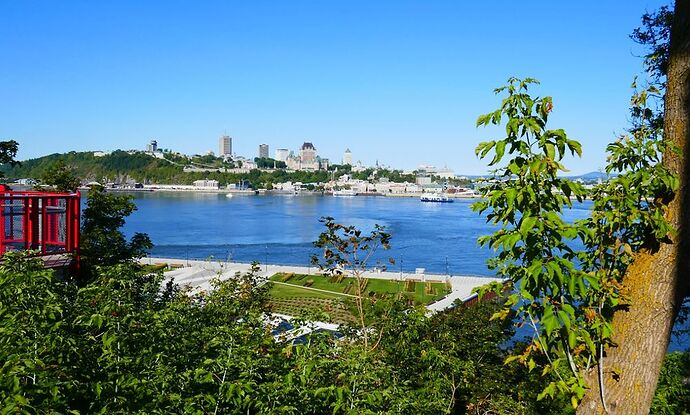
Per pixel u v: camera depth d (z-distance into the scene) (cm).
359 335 1006
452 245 8631
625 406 361
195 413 429
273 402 470
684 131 370
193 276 4519
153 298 862
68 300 584
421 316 989
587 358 388
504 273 367
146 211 15312
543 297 338
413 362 930
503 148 337
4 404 337
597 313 376
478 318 1239
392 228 10856
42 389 374
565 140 333
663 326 361
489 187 361
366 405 498
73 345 457
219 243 8725
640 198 382
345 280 5272
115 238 1788
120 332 508
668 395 607
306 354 536
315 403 507
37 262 539
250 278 1134
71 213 995
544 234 338
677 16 380
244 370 487
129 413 414
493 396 1080
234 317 895
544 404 980
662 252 363
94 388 418
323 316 678
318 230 10644
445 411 721
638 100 407
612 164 392
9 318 451
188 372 464
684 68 371
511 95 347
